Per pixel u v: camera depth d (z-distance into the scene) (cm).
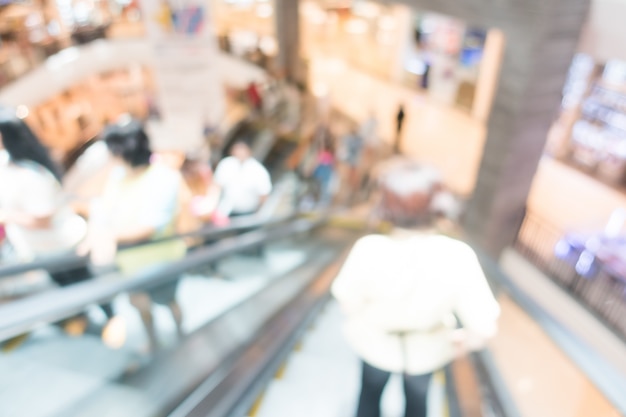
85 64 1143
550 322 246
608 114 785
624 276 593
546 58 586
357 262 151
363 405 172
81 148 1219
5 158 234
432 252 144
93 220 256
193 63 788
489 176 695
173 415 186
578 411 293
